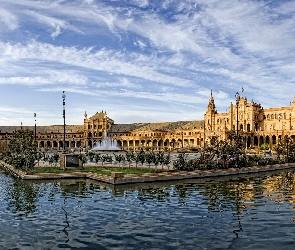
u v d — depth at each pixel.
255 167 54.91
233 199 29.14
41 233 19.52
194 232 19.41
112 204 27.30
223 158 53.25
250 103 150.50
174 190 34.38
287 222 21.34
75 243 17.75
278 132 138.00
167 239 18.23
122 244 17.53
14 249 16.89
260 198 29.62
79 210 25.20
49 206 26.69
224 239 18.16
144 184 38.97
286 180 43.09
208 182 40.97
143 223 21.39
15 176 49.72
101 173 45.16
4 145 98.75
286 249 16.61
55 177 44.09
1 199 29.75
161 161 51.97
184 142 173.25
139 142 190.25
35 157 58.44
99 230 20.00
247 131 148.50
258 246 17.05
